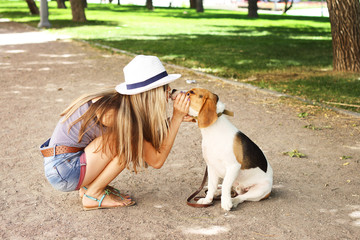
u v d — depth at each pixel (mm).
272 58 12859
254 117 6680
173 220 3512
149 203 3844
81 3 26172
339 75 9805
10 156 5059
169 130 3539
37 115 6758
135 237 3242
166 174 4555
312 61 12234
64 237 3256
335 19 10195
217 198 3889
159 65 3336
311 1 61281
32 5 31203
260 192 3684
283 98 7762
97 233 3307
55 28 22047
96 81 9320
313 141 5570
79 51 13992
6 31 20375
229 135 3488
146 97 3348
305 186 4195
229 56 13133
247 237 3227
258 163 3625
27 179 4406
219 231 3320
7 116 6703
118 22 26625
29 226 3434
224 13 39094
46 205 3820
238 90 8523
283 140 5617
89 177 3510
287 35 19969
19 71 10477
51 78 9648
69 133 3428
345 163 4785
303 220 3480
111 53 13547
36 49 14336
